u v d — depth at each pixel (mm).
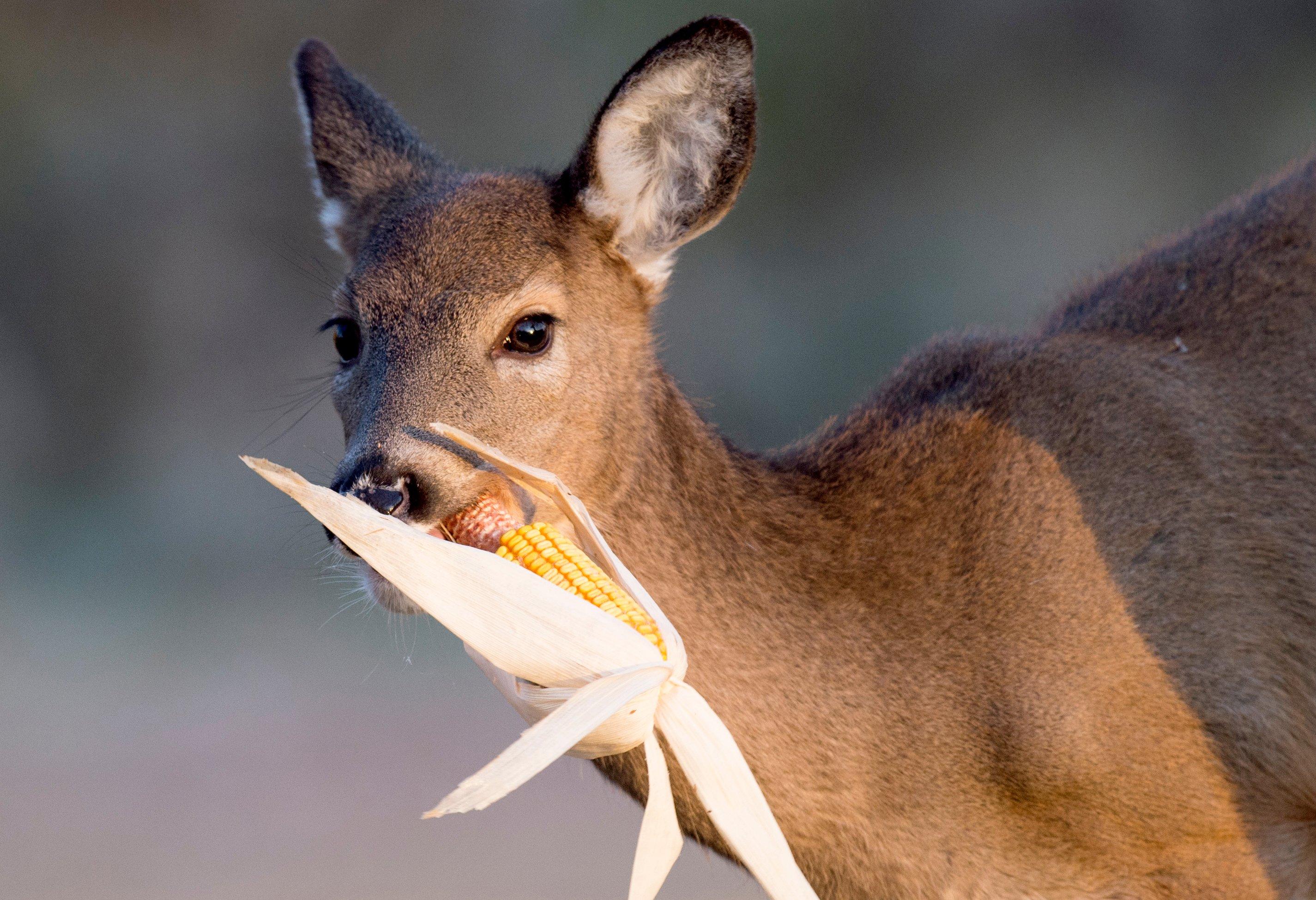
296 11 37938
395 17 38375
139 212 36781
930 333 36656
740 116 9430
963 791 8656
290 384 36094
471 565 8047
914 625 8836
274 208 37500
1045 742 8516
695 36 9219
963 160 37906
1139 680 8609
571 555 8289
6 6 35969
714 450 9430
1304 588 8844
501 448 8906
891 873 8812
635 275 9602
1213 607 8727
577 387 9133
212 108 37656
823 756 8688
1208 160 37188
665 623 8008
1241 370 9281
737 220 36781
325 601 28359
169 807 18688
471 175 10031
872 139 37719
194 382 36094
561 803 18750
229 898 15492
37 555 31594
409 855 16688
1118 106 37688
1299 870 8789
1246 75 37062
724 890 15203
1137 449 9047
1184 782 8547
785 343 36406
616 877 15781
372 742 20938
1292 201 9641
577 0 38500
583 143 9359
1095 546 8859
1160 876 8664
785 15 37500
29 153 35906
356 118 10719
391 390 8812
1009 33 37844
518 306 9023
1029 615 8742
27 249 35688
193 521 32812
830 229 37500
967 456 9266
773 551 9047
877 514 9242
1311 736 8805
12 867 16719
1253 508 8938
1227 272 9648
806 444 10266
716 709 8703
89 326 35688
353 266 10500
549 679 8008
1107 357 9445
